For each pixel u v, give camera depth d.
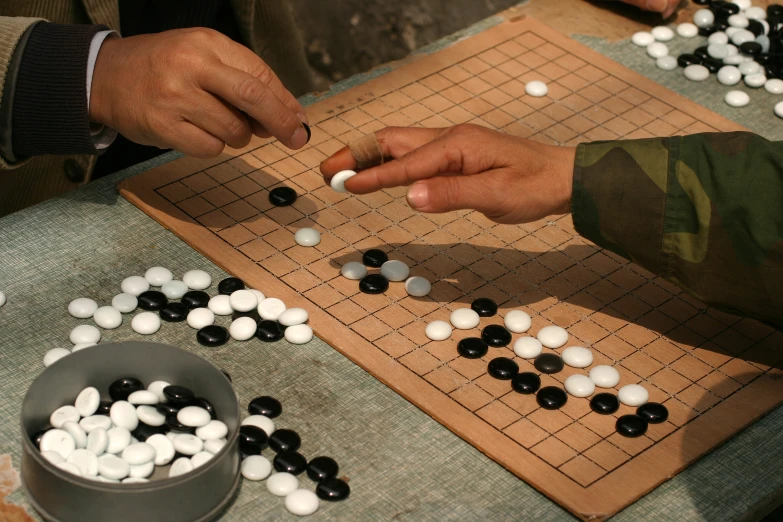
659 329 1.28
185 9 1.70
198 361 1.15
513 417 1.20
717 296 1.23
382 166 1.23
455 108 1.50
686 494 1.16
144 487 1.07
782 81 1.57
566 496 1.14
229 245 1.33
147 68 1.30
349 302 1.29
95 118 1.35
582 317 1.29
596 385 1.23
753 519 1.16
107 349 1.15
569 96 1.53
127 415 1.14
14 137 1.35
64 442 1.12
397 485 1.15
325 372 1.23
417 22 2.03
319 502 1.14
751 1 1.70
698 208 1.21
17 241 1.33
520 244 1.36
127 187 1.38
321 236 1.35
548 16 1.66
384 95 1.52
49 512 1.10
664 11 1.64
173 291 1.29
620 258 1.35
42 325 1.25
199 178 1.40
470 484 1.16
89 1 1.55
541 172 1.25
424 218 1.38
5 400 1.19
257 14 1.75
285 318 1.26
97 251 1.32
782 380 1.24
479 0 1.85
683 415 1.21
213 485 1.10
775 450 1.19
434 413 1.20
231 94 1.28
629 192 1.23
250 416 1.18
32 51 1.33
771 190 1.20
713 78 1.58
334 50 2.00
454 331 1.27
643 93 1.54
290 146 1.32
